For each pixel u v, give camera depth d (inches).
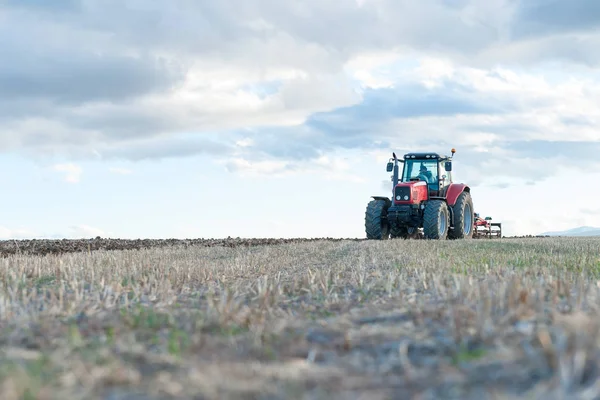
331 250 527.2
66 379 124.6
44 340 173.5
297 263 425.7
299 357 156.5
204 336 174.1
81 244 647.1
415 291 261.9
